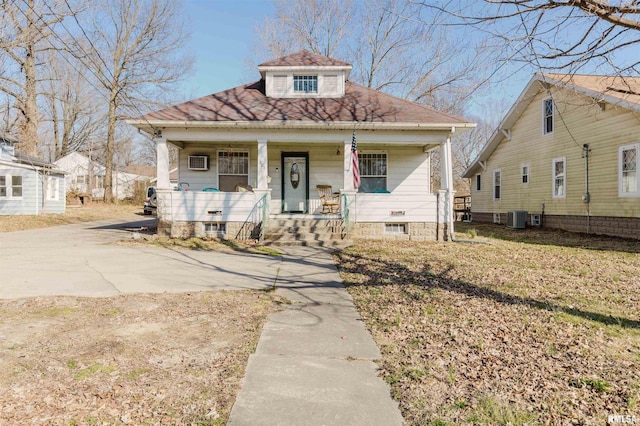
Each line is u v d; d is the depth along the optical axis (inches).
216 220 454.3
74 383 114.0
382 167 550.0
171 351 140.2
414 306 200.8
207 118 452.4
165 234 454.3
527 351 143.5
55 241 435.2
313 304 206.5
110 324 165.0
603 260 344.8
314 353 142.1
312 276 273.9
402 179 549.0
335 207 522.6
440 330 165.9
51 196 845.8
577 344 149.9
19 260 308.2
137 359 132.2
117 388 112.2
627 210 514.3
